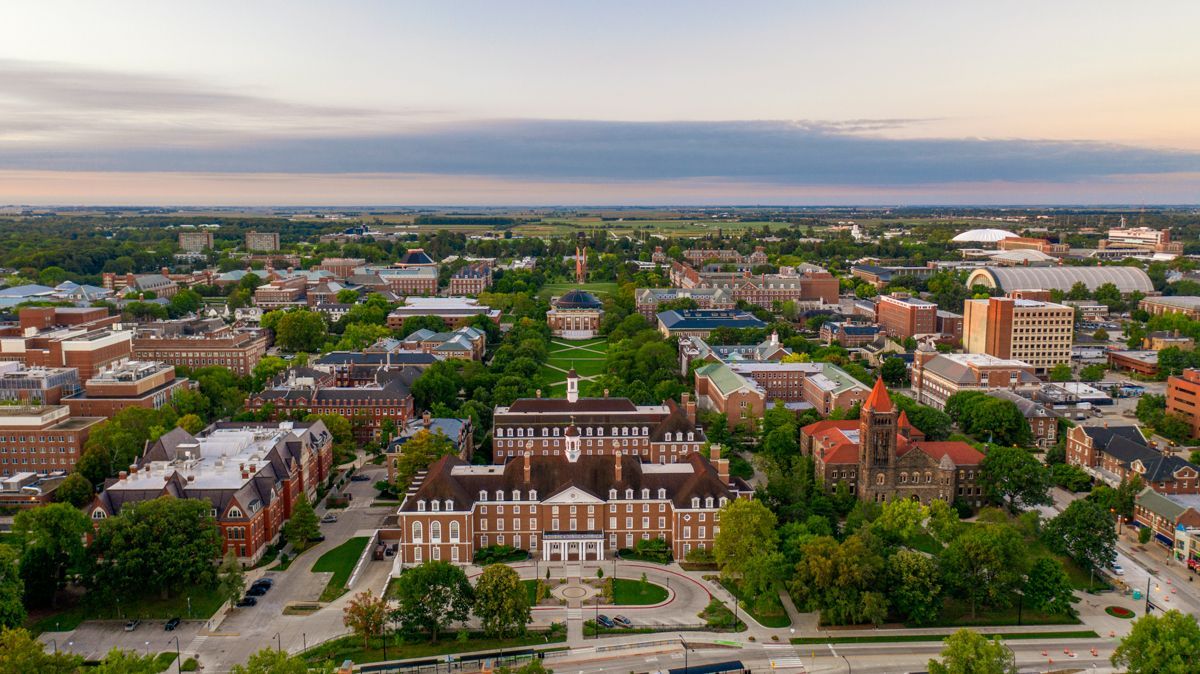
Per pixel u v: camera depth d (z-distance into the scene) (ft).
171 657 518.37
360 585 620.90
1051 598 558.56
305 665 451.12
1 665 439.63
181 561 574.15
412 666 511.81
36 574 571.69
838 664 514.68
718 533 624.59
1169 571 633.20
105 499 640.17
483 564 650.43
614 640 542.16
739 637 545.85
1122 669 504.84
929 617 552.82
